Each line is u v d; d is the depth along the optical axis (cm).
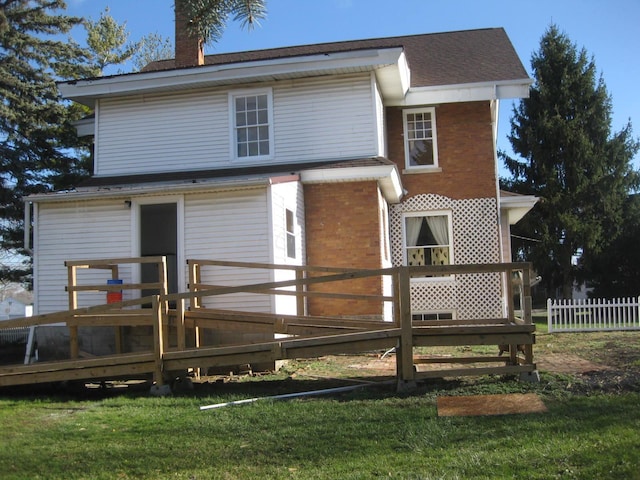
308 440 585
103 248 1192
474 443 544
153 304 869
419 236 1691
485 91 1628
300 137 1420
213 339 1096
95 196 1170
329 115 1415
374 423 630
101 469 529
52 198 1185
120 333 1081
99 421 692
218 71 1404
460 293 1648
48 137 2434
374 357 1170
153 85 1435
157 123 1478
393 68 1393
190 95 1470
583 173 2886
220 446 580
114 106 1503
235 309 1135
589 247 2850
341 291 1337
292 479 484
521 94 1619
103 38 3350
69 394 922
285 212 1217
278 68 1387
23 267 2552
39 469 533
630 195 3020
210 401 782
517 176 3086
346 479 473
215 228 1152
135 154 1478
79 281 1200
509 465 479
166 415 712
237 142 1451
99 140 1501
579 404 657
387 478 468
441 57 1867
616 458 478
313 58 1367
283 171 1338
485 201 1661
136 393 878
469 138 1681
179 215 1167
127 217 1189
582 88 2939
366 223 1338
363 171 1319
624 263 3125
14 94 2322
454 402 707
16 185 2345
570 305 1488
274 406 733
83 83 1459
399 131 1700
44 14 2414
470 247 1658
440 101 1644
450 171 1680
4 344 2083
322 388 851
